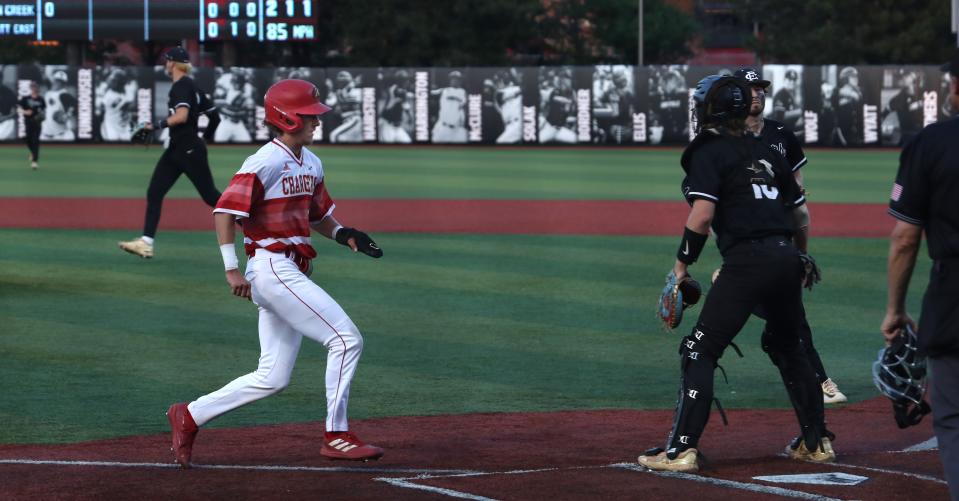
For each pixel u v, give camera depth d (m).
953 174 13.56
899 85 127.31
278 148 19.02
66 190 77.25
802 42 186.38
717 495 16.80
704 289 40.62
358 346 19.44
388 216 63.00
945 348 13.73
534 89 132.25
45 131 132.62
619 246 51.41
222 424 23.36
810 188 82.50
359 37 179.00
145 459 19.83
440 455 20.36
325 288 39.97
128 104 132.38
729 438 21.92
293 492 17.09
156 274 42.66
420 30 178.38
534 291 39.72
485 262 46.31
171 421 19.02
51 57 194.38
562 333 32.94
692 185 18.20
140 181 85.19
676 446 18.36
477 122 132.75
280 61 185.25
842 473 18.30
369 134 133.62
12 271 43.06
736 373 28.62
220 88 132.50
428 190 79.81
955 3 56.75
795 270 18.41
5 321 33.75
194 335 32.16
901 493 17.00
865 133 128.25
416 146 132.25
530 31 189.88
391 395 26.02
